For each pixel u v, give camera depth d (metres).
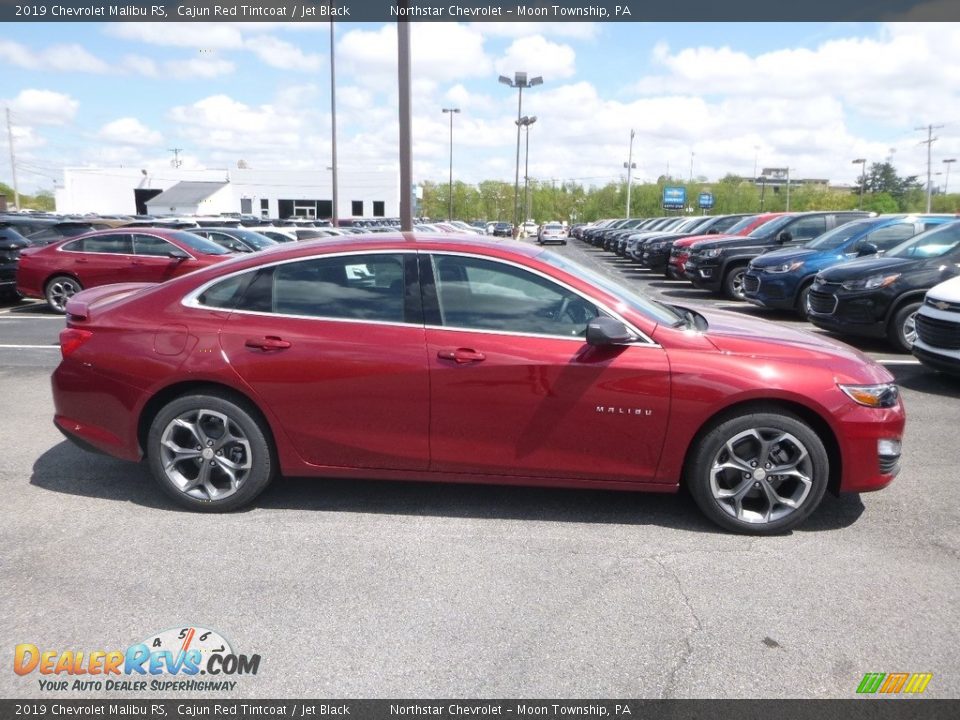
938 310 7.33
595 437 3.98
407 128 11.05
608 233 39.06
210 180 71.56
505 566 3.66
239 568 3.61
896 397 4.10
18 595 3.35
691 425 3.93
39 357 8.84
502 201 97.31
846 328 9.52
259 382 4.06
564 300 4.05
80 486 4.67
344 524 4.13
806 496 3.97
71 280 12.65
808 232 15.28
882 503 4.53
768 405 3.96
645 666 2.88
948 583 3.54
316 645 3.00
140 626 3.12
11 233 13.84
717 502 4.02
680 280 19.16
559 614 3.24
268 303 4.18
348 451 4.12
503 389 3.96
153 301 4.29
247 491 4.21
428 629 3.11
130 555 3.73
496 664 2.89
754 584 3.51
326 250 4.20
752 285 12.83
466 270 4.11
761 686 2.77
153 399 4.20
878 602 3.36
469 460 4.07
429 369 3.98
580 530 4.09
